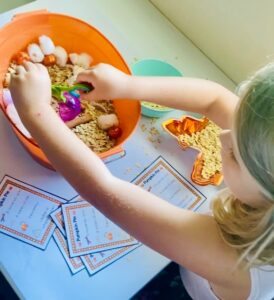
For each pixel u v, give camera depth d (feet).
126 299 2.60
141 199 2.28
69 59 3.12
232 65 3.57
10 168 2.71
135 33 3.51
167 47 3.55
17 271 2.48
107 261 2.64
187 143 3.09
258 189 1.92
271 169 1.80
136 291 2.63
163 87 2.77
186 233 2.25
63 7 3.32
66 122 2.89
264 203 2.01
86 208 2.73
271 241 2.07
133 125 2.83
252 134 1.79
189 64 3.56
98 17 3.39
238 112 1.86
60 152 2.24
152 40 3.53
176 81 2.81
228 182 2.09
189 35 3.68
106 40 2.95
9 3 4.19
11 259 2.50
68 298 2.50
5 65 2.88
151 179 2.96
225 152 2.04
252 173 1.87
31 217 2.62
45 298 2.47
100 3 3.52
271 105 1.75
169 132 3.09
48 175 2.76
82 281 2.56
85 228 2.68
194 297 3.15
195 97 2.82
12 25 2.78
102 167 2.30
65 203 2.72
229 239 2.25
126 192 2.28
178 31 3.69
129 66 3.18
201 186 3.03
